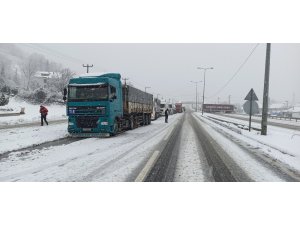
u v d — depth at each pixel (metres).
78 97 17.05
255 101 21.88
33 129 21.25
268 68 19.62
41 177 7.36
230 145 13.86
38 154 10.76
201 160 9.73
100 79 17.11
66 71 76.19
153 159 9.78
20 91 58.66
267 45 19.64
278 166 9.08
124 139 15.82
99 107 16.89
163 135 18.11
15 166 8.62
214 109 135.00
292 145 14.58
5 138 15.63
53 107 56.22
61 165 8.76
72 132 17.11
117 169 8.24
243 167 8.78
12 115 37.53
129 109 22.02
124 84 21.59
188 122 34.47
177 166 8.74
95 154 10.79
